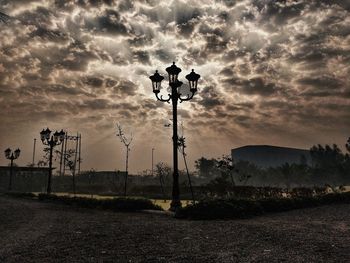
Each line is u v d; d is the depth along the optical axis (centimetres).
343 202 1777
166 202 2334
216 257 527
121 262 509
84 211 1476
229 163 2394
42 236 763
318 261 485
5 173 5178
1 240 722
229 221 1023
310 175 8650
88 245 643
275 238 676
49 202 2177
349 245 600
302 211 1385
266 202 1359
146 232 797
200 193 2600
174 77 1430
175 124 1402
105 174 5369
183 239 696
